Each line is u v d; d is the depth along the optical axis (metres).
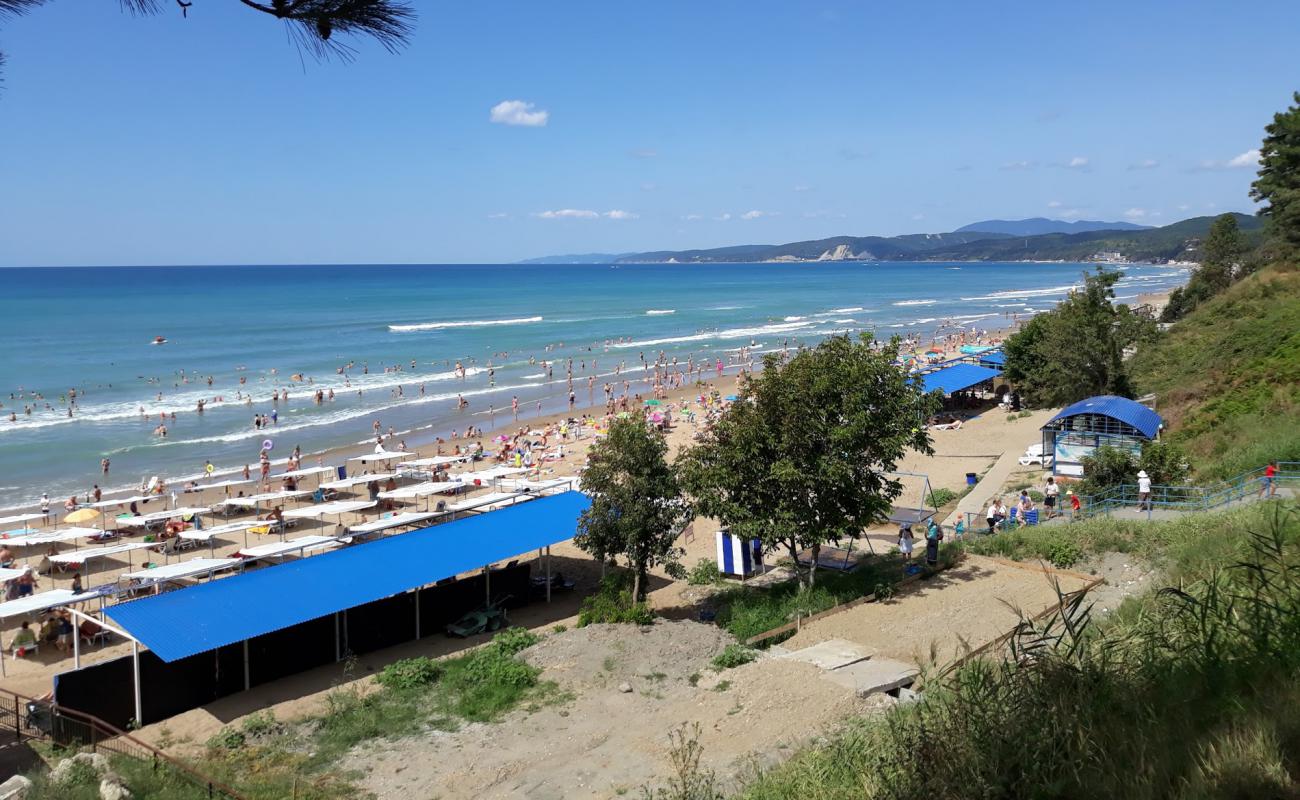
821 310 151.00
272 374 75.81
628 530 22.92
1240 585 8.08
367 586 22.41
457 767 15.16
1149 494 26.00
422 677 20.02
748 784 10.84
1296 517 15.73
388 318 128.50
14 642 23.88
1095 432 32.78
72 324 112.75
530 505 28.89
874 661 16.86
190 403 63.22
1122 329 45.22
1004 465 38.22
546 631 23.73
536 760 15.09
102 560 32.34
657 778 13.20
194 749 17.14
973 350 77.62
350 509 35.56
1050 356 47.78
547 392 71.25
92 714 18.48
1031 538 23.50
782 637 20.08
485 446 52.34
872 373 22.02
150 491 41.06
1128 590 18.97
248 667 20.42
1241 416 32.97
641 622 21.25
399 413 62.16
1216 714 5.73
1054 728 6.00
